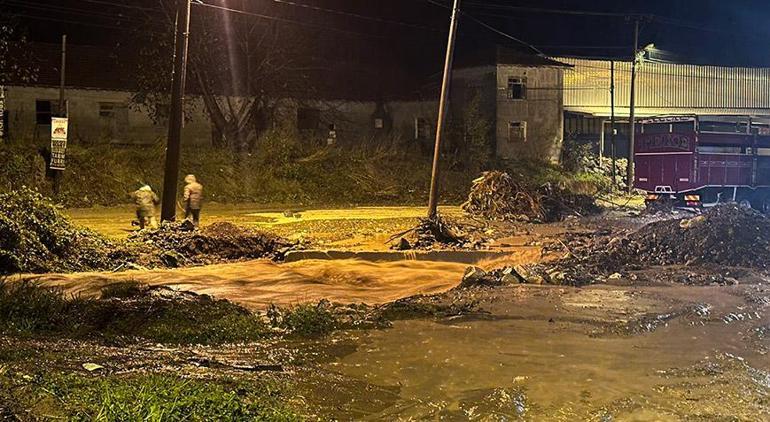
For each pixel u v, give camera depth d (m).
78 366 6.39
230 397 5.63
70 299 10.28
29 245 15.16
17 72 35.88
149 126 38.94
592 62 48.84
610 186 45.41
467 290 12.20
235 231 18.89
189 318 9.10
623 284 12.85
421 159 42.97
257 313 10.27
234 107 40.88
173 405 5.22
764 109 54.09
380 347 8.31
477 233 22.30
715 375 7.29
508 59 45.44
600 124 50.78
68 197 30.22
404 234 20.27
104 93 37.78
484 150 43.91
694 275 13.62
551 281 12.92
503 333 9.06
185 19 20.67
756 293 11.96
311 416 5.80
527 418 5.97
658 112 50.75
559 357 7.92
